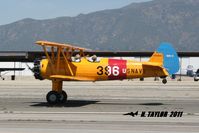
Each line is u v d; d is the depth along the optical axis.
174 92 81.44
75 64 58.44
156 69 57.75
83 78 57.88
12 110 49.62
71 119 42.25
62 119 42.25
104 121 41.09
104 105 55.62
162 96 71.00
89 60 58.66
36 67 58.34
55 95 57.16
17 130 36.03
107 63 58.31
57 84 57.75
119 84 120.50
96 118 43.06
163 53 59.09
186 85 115.38
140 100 63.16
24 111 48.62
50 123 39.72
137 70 57.88
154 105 55.69
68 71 58.19
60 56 58.56
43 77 58.44
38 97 67.44
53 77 56.00
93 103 58.34
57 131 35.72
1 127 37.47
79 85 109.75
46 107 52.97
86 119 42.31
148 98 66.75
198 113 47.09
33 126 38.03
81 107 53.09
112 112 47.91
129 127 37.72
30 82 133.25
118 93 77.94
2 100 62.25
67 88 93.75
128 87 100.50
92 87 99.00
